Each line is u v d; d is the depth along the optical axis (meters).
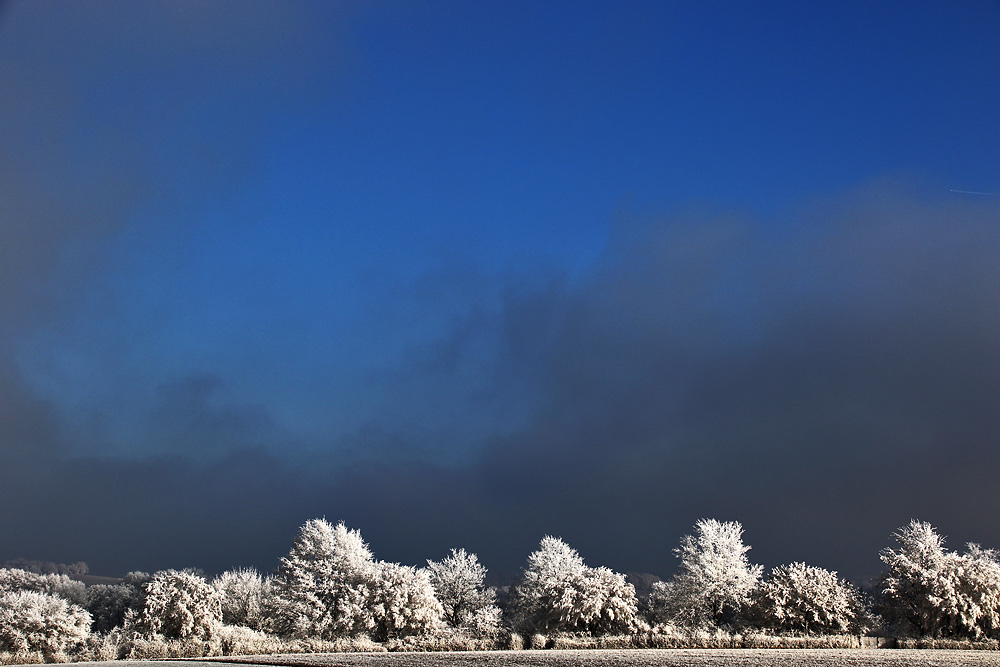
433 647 60.31
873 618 67.12
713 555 77.50
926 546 65.62
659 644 60.12
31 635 53.47
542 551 78.62
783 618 65.44
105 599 90.31
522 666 44.72
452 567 81.56
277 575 75.06
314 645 58.75
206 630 63.25
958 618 60.75
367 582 69.31
